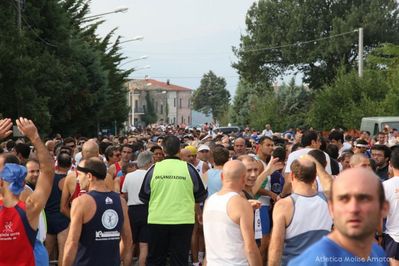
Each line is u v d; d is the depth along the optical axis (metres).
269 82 69.94
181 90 167.12
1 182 6.27
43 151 6.42
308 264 3.43
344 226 3.27
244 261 7.01
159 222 9.87
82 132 44.38
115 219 7.56
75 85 38.28
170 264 10.02
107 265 7.51
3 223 6.21
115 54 55.34
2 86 29.16
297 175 6.94
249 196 9.37
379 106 41.44
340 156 13.66
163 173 9.94
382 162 11.76
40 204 6.32
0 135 6.76
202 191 10.07
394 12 64.62
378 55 51.09
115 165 13.17
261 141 12.81
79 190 10.15
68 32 38.28
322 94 45.31
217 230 7.05
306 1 65.94
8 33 29.20
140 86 141.00
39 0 36.44
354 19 63.06
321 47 64.38
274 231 6.86
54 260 10.96
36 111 30.11
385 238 8.44
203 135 29.09
